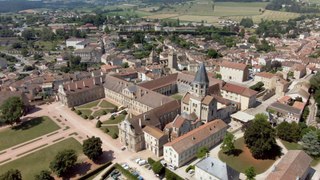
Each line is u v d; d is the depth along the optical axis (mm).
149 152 147500
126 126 147750
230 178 110562
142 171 131125
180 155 131500
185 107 178375
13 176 114750
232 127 173125
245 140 143000
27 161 141875
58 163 125625
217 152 145625
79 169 134125
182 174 127562
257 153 134875
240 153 143125
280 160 125688
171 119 174000
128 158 142125
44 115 196750
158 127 159875
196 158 140750
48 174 121500
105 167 135875
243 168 131000
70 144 156375
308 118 183250
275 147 146375
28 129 176625
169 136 150125
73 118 191125
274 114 183500
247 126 156500
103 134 167250
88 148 136750
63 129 174875
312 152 137750
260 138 136000
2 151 152000
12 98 185250
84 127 177250
